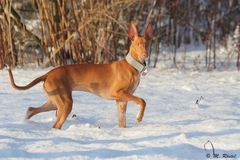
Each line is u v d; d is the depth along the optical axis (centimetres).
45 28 1989
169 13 2355
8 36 1972
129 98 1085
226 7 2673
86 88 1111
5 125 1062
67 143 939
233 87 1573
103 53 1975
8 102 1303
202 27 2650
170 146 918
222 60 2250
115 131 1037
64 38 1988
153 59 2230
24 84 1573
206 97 1409
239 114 1204
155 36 2239
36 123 1102
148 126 1073
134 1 1945
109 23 1967
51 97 1080
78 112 1217
